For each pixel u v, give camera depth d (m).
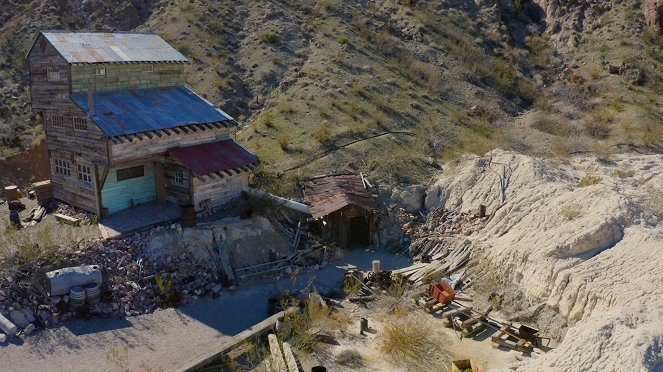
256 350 20.66
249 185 32.06
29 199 33.09
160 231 26.61
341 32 52.16
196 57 48.94
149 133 27.27
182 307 24.09
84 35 30.09
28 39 52.62
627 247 22.41
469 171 32.88
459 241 28.44
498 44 55.16
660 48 52.12
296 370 18.69
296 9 56.88
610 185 28.45
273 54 49.38
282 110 40.81
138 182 29.73
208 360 19.72
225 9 55.88
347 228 29.70
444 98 44.91
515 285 24.20
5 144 40.62
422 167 35.19
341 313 23.52
